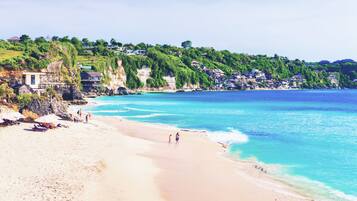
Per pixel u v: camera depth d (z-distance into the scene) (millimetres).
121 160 46906
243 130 78000
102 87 191875
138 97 187500
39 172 37406
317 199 35750
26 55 136375
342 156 54000
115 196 33500
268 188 38750
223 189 38031
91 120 82562
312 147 60469
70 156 44875
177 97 195000
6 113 63031
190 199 34781
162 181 39812
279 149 58531
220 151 56125
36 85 115250
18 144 49312
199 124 86062
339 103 169250
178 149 56438
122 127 75250
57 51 154500
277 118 102125
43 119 64438
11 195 30203
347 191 38281
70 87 134875
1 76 111188
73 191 32812
